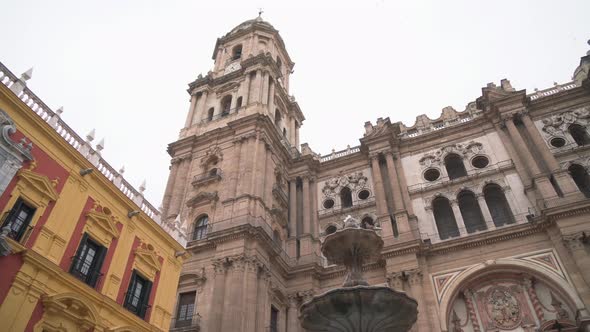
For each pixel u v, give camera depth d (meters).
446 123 37.38
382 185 33.94
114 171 20.25
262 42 50.72
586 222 24.61
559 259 25.20
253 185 32.06
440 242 28.50
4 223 14.09
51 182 16.20
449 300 26.28
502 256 26.80
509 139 32.69
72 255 16.31
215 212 31.72
